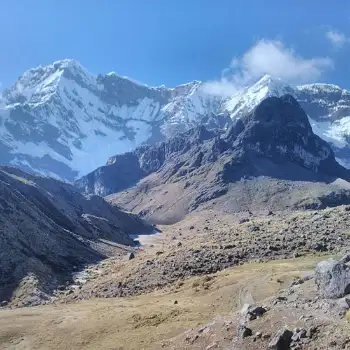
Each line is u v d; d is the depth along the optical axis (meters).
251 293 72.25
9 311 93.81
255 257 99.69
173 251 119.06
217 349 45.66
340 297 45.53
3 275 138.50
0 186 189.25
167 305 79.00
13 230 164.62
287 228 117.19
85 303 95.81
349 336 38.41
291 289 53.66
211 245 112.25
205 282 88.12
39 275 140.88
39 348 72.44
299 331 41.47
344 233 105.94
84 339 71.69
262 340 43.31
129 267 123.50
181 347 50.41
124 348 63.84
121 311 80.94
